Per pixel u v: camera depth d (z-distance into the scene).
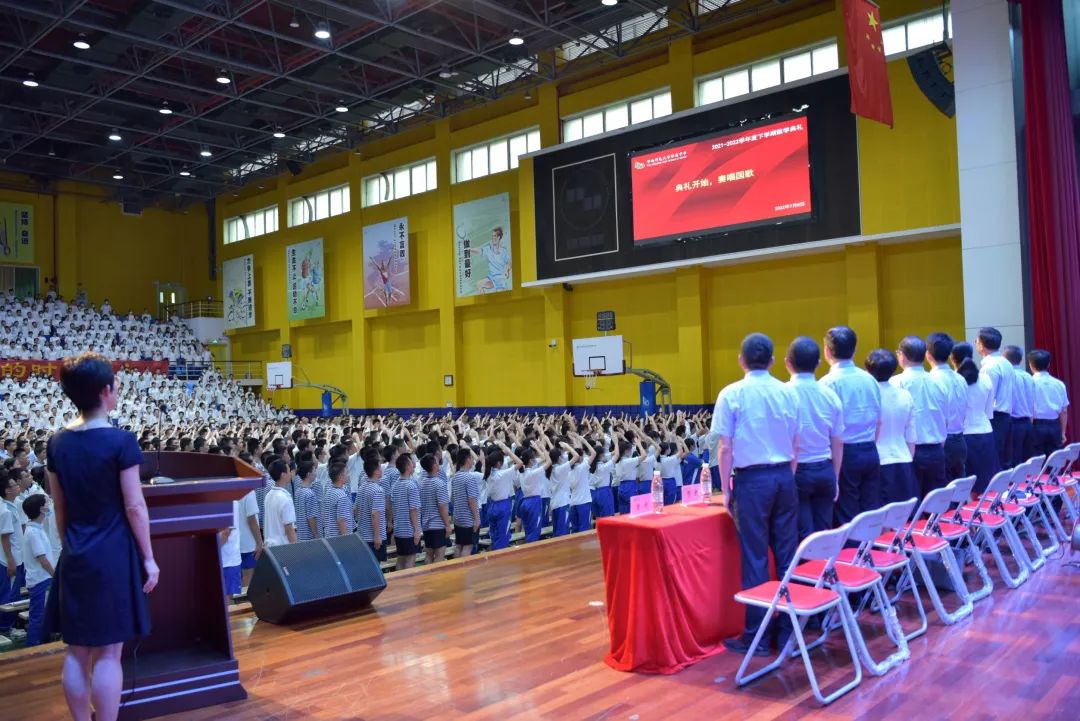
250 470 3.82
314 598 5.00
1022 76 8.77
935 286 13.99
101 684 3.08
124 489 3.08
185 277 30.25
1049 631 4.34
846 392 4.70
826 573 3.77
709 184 15.51
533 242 18.72
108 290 28.38
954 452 5.75
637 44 17.16
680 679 3.84
